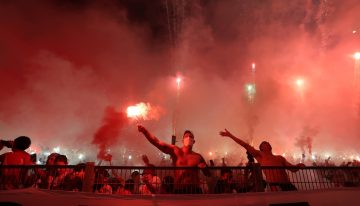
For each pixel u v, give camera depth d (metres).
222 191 5.86
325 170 6.10
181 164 6.25
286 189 5.94
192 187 5.73
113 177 5.87
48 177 5.69
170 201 5.18
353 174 6.12
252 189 5.76
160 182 5.88
